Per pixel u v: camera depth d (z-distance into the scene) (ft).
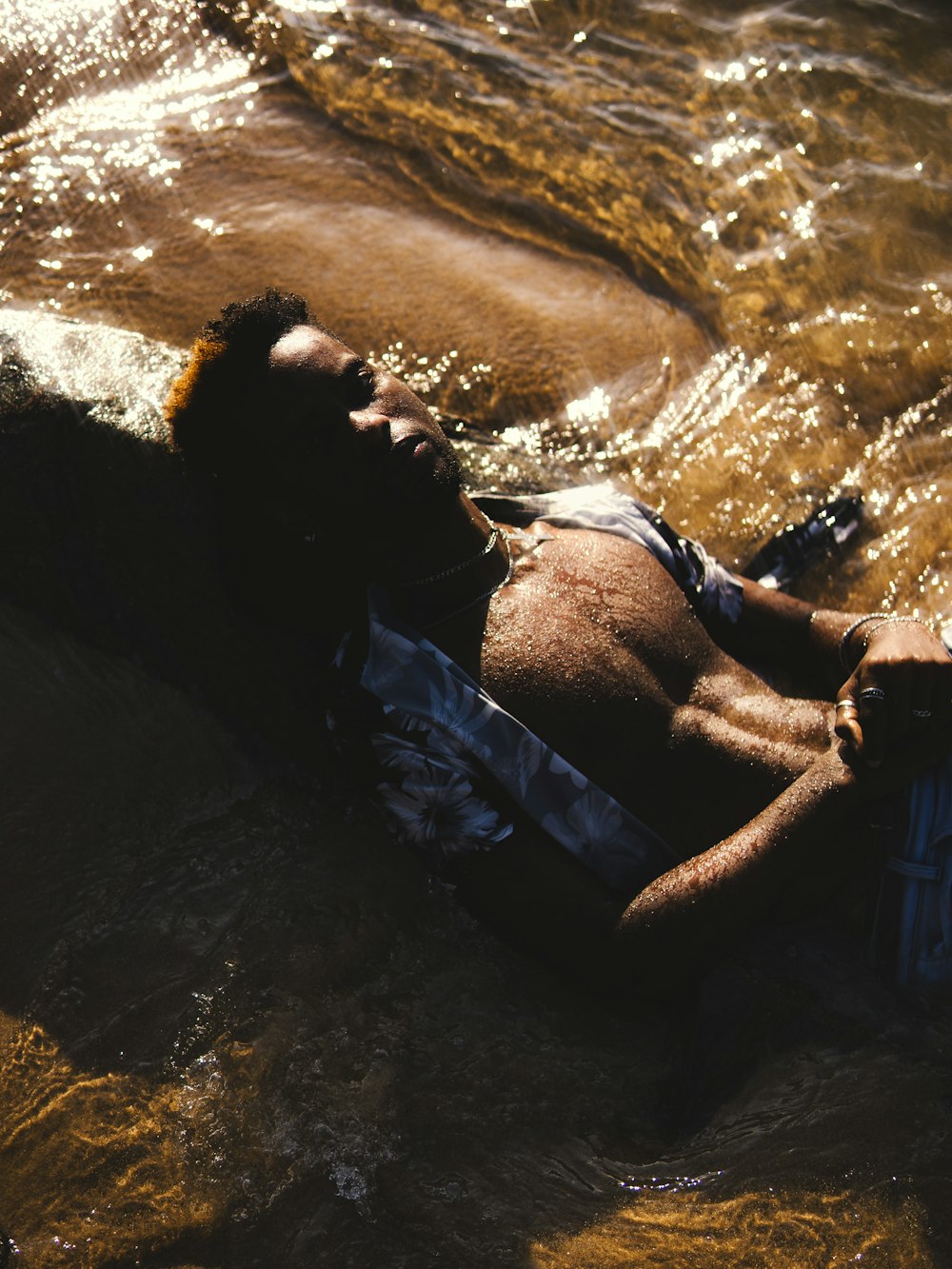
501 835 7.68
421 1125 7.30
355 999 7.95
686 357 12.18
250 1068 7.52
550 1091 7.51
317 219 13.65
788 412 11.51
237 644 9.28
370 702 7.93
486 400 11.84
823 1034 7.38
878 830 7.69
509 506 8.95
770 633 9.06
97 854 8.65
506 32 15.56
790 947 7.68
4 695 9.27
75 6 15.76
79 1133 7.23
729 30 15.10
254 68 15.46
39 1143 7.20
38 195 13.78
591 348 12.29
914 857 7.57
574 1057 7.68
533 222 13.62
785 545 10.31
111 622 9.47
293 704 9.22
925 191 13.05
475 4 15.87
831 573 10.32
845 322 12.14
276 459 7.84
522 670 7.89
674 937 7.27
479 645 8.07
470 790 7.75
